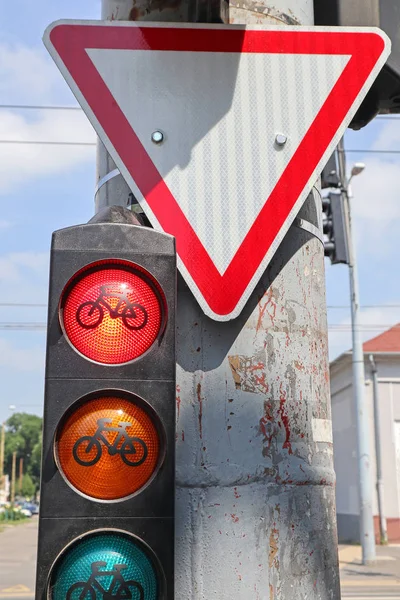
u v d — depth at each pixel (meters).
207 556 1.56
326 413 1.78
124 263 1.34
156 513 1.25
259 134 1.72
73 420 1.27
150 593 1.23
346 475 26.41
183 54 1.74
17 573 17.20
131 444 1.27
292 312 1.74
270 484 1.62
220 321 1.64
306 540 1.63
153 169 1.69
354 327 16.64
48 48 1.72
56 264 1.32
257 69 1.75
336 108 1.75
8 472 107.44
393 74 2.06
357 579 14.91
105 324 1.31
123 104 1.71
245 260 1.66
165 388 1.29
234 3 1.85
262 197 1.69
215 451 1.61
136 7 1.84
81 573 1.23
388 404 24.56
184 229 1.67
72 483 1.25
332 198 9.50
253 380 1.66
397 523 23.84
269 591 1.57
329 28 1.77
